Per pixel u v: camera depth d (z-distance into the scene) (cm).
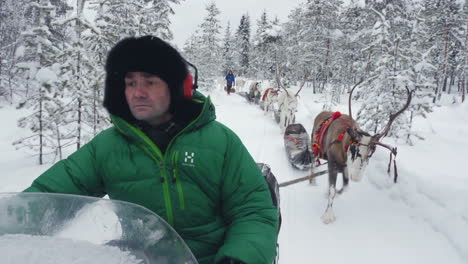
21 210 130
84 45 746
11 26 1959
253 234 141
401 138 936
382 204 527
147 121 167
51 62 724
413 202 513
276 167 716
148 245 117
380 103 909
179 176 157
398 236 425
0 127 1075
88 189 165
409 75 919
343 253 388
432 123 1465
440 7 3850
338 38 3219
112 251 110
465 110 1817
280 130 1091
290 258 378
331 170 474
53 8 714
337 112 534
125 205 138
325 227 452
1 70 1905
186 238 162
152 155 157
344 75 3150
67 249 108
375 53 1037
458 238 396
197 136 161
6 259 99
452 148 870
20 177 572
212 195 162
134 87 155
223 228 167
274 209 159
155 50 151
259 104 1816
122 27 1123
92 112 735
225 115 1438
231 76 2700
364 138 416
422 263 366
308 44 3238
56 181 156
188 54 2861
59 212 130
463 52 3978
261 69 4094
